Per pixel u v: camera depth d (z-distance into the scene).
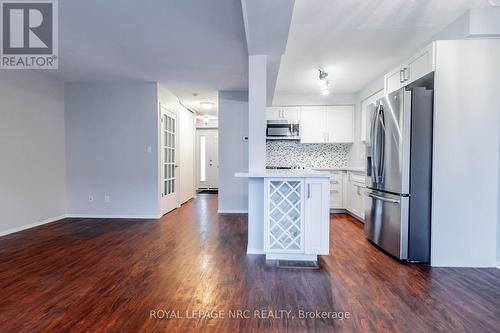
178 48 3.16
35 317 1.68
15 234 3.52
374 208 3.11
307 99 5.35
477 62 2.41
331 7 2.41
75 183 4.57
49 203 4.21
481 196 2.45
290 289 2.05
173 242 3.21
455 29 2.63
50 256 2.72
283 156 5.64
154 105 4.50
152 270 2.39
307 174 2.56
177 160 5.55
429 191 2.55
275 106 5.39
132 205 4.54
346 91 5.16
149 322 1.63
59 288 2.05
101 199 4.56
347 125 5.28
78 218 4.50
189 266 2.49
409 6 2.41
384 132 2.86
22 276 2.26
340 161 5.55
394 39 3.04
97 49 3.18
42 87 4.07
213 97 5.53
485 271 2.38
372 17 2.58
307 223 2.58
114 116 4.52
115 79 4.32
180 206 5.70
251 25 2.21
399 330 1.55
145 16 2.47
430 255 2.53
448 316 1.69
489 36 2.46
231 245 3.11
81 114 4.53
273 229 2.67
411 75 2.80
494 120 2.42
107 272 2.35
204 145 8.76
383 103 2.88
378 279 2.22
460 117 2.44
